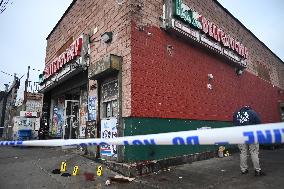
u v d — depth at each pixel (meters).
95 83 7.64
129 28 6.14
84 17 9.02
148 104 6.17
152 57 6.54
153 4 6.91
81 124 8.90
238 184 4.42
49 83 11.66
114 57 6.09
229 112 9.99
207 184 4.47
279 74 17.72
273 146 11.48
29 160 6.70
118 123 5.93
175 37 7.53
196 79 8.20
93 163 6.23
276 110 15.38
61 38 11.51
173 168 6.07
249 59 13.07
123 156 5.62
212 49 8.83
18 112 21.92
